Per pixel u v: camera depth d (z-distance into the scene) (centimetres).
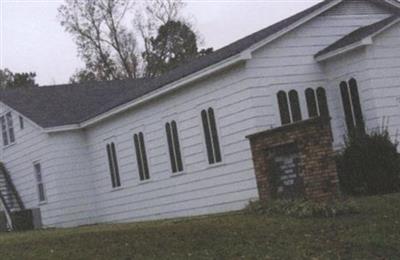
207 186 2045
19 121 2989
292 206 1459
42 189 2875
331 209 1378
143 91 2331
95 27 5444
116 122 2559
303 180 1490
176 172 2208
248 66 1830
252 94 1825
